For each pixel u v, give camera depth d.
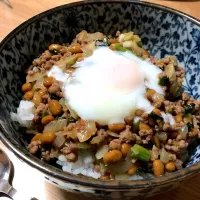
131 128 0.16
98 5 0.21
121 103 0.16
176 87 0.19
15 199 0.16
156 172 0.15
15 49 0.18
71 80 0.17
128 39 0.21
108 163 0.15
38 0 0.28
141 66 0.19
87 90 0.17
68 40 0.22
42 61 0.19
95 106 0.16
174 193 0.16
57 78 0.18
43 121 0.16
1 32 0.25
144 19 0.22
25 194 0.16
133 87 0.17
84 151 0.16
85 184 0.12
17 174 0.17
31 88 0.18
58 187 0.15
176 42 0.21
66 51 0.20
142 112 0.16
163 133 0.16
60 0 0.29
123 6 0.21
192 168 0.13
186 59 0.21
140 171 0.16
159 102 0.17
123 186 0.12
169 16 0.21
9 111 0.17
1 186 0.16
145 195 0.13
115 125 0.16
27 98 0.18
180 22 0.21
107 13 0.22
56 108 0.16
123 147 0.15
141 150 0.15
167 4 0.28
